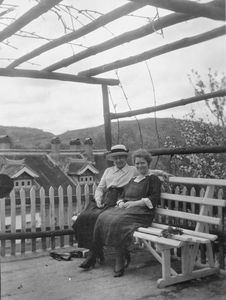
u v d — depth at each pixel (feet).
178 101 19.56
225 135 31.42
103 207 18.56
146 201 16.89
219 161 34.32
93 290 14.56
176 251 19.10
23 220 20.63
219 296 13.73
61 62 18.74
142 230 16.02
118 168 19.57
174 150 19.45
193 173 35.88
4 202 20.29
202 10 9.27
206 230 16.42
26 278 16.07
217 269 16.03
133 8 11.87
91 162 107.55
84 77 21.83
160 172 18.38
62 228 21.54
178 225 18.54
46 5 11.14
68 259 18.81
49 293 14.29
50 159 103.71
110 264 17.95
